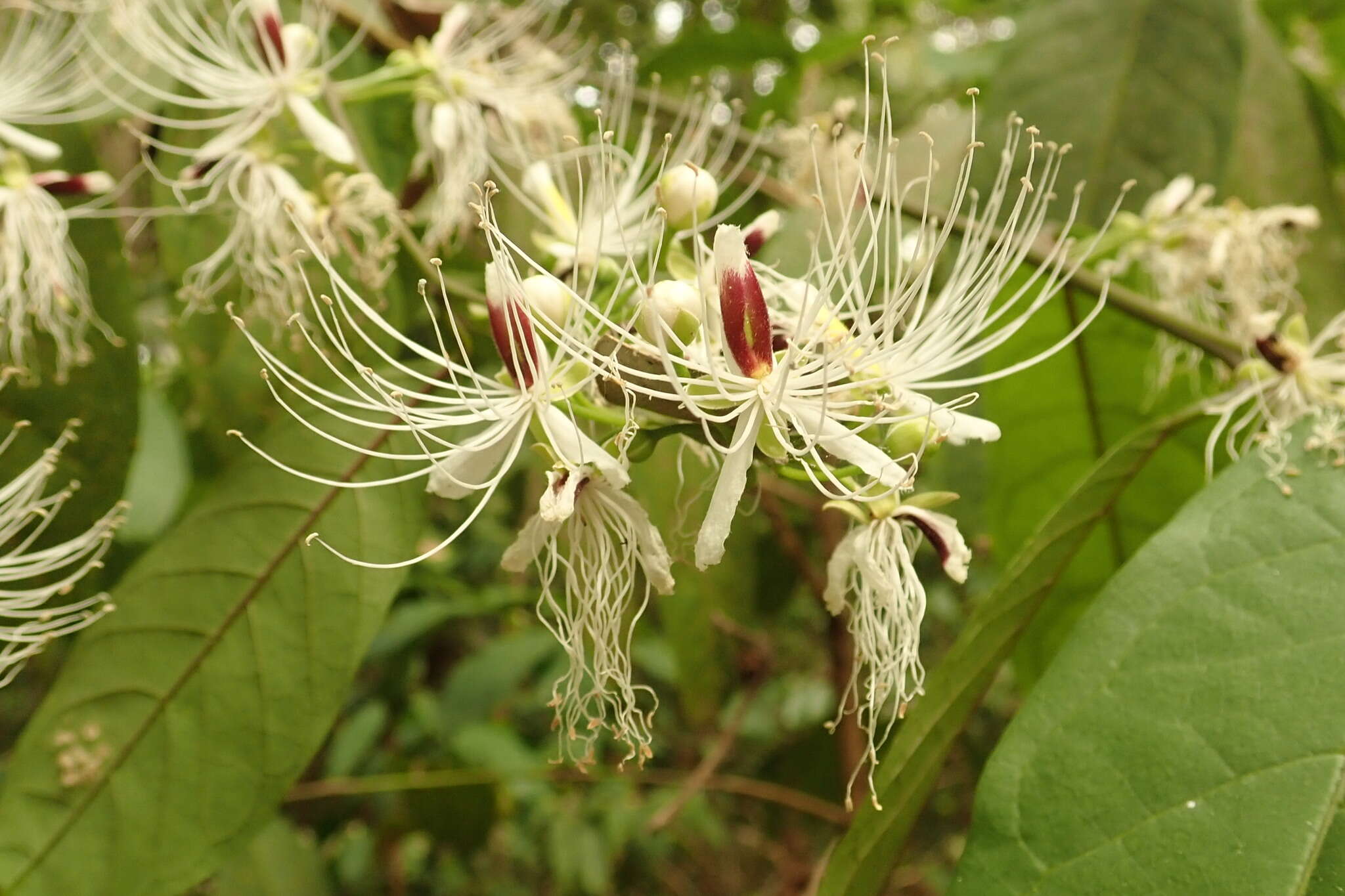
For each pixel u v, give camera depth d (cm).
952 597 52
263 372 15
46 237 20
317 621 19
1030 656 24
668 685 55
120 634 19
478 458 15
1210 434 21
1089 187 25
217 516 20
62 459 20
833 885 17
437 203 23
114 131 25
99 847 18
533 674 50
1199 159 25
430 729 41
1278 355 20
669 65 36
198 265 21
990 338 16
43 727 19
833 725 16
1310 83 31
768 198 28
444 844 38
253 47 22
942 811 62
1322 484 16
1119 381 24
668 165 23
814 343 15
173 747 19
